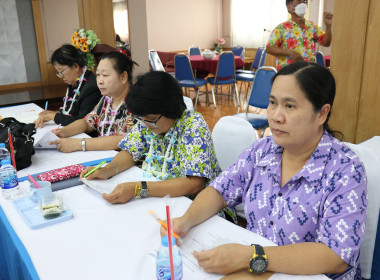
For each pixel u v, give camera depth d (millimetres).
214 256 978
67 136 2389
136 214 1323
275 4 8898
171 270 862
